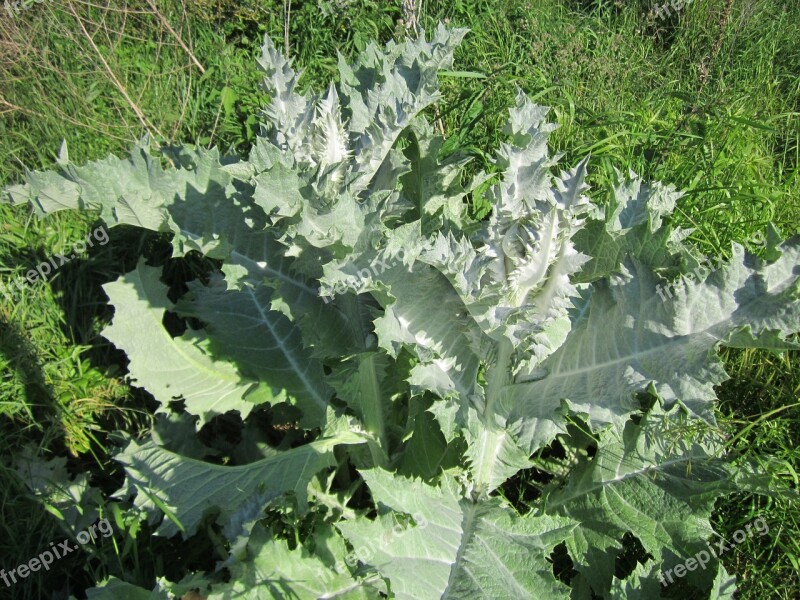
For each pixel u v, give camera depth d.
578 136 1.71
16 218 1.48
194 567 1.11
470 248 0.87
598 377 0.91
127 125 1.66
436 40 1.07
